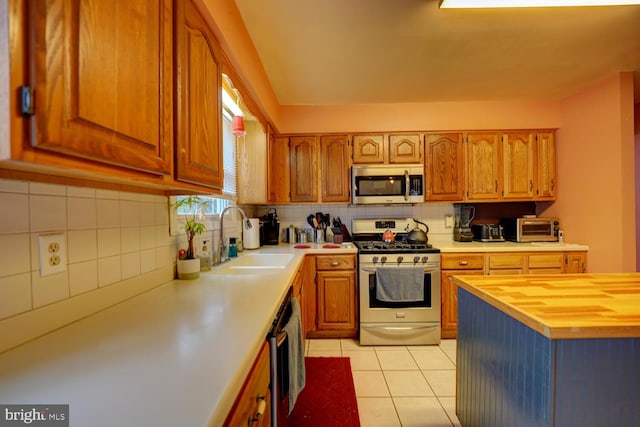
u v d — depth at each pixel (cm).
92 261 103
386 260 273
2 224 74
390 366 234
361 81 258
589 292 133
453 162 308
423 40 196
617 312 108
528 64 231
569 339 100
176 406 54
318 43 198
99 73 64
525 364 112
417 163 308
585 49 211
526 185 307
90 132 61
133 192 122
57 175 80
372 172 304
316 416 176
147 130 81
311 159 313
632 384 101
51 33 52
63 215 91
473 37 194
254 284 146
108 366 68
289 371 120
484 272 279
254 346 80
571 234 293
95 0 62
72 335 86
